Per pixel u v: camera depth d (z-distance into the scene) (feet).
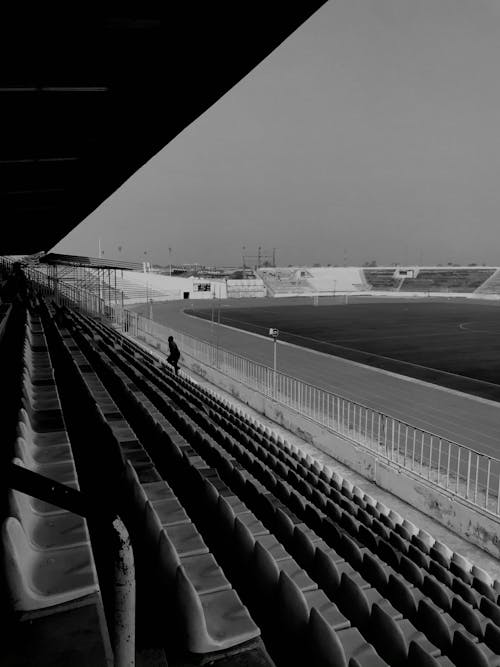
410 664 10.00
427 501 22.75
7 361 19.03
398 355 70.69
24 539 6.50
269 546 13.37
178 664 7.27
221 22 8.86
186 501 15.08
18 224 36.32
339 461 29.48
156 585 8.58
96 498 3.76
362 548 15.74
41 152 16.62
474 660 10.73
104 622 5.65
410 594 13.01
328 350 75.05
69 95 12.16
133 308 159.74
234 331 99.09
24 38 9.23
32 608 5.74
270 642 9.54
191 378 51.31
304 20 8.87
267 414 38.83
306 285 302.04
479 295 252.21
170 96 12.39
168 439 17.46
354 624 11.30
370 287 312.71
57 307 61.31
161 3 8.29
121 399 24.14
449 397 46.37
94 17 8.55
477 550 19.94
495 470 27.76
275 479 19.72
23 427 10.24
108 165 18.71
